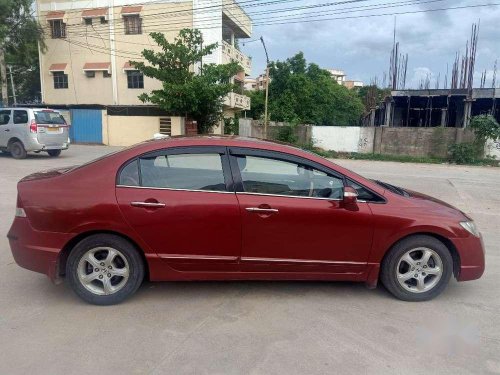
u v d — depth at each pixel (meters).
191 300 3.88
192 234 3.70
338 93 46.44
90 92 27.05
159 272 3.77
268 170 3.82
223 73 22.73
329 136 24.44
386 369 2.88
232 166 3.79
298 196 3.79
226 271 3.82
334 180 3.88
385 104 28.00
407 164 20.16
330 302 3.90
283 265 3.83
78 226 3.60
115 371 2.79
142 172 3.74
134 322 3.45
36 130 14.41
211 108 22.97
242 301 3.88
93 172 3.74
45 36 27.11
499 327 3.50
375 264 3.88
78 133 25.78
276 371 2.82
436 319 3.61
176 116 24.25
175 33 25.77
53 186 3.71
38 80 37.81
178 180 3.75
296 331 3.36
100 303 3.72
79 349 3.04
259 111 37.09
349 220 3.77
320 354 3.04
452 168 18.52
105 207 3.60
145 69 22.42
